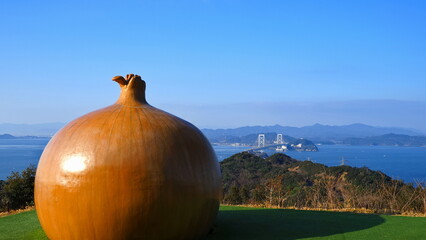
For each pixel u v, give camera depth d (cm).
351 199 1423
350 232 821
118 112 666
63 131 669
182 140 658
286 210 1084
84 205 599
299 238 771
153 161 614
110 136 620
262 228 857
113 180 595
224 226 874
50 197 624
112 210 596
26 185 1647
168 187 616
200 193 654
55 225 629
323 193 1530
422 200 1275
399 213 1191
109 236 607
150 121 658
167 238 634
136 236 614
